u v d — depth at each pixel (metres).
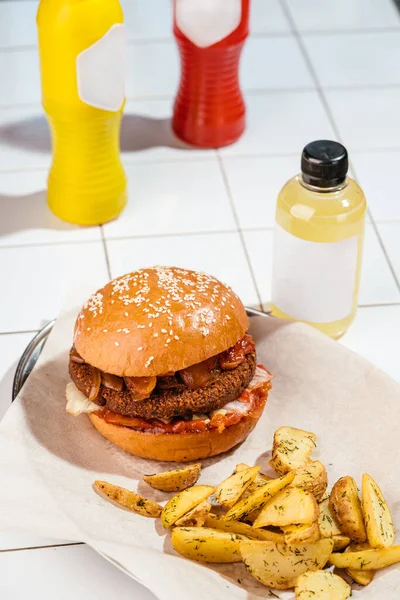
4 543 0.57
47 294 0.76
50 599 0.54
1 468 0.58
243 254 0.80
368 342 0.72
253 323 0.69
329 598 0.51
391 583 0.53
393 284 0.78
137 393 0.58
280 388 0.66
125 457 0.61
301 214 0.66
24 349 0.71
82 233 0.82
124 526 0.56
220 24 0.84
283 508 0.53
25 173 0.88
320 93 1.00
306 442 0.59
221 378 0.59
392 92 1.01
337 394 0.64
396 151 0.93
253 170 0.90
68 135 0.77
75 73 0.72
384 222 0.84
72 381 0.63
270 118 0.96
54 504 0.56
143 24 1.11
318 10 1.14
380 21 1.12
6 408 0.65
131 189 0.87
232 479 0.56
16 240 0.80
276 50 1.07
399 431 0.61
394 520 0.57
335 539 0.54
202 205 0.86
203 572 0.53
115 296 0.61
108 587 0.54
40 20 0.71
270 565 0.52
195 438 0.59
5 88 0.99
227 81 0.89
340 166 0.65
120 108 0.76
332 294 0.69
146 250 0.80
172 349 0.58
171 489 0.59
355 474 0.60
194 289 0.61
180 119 0.92
